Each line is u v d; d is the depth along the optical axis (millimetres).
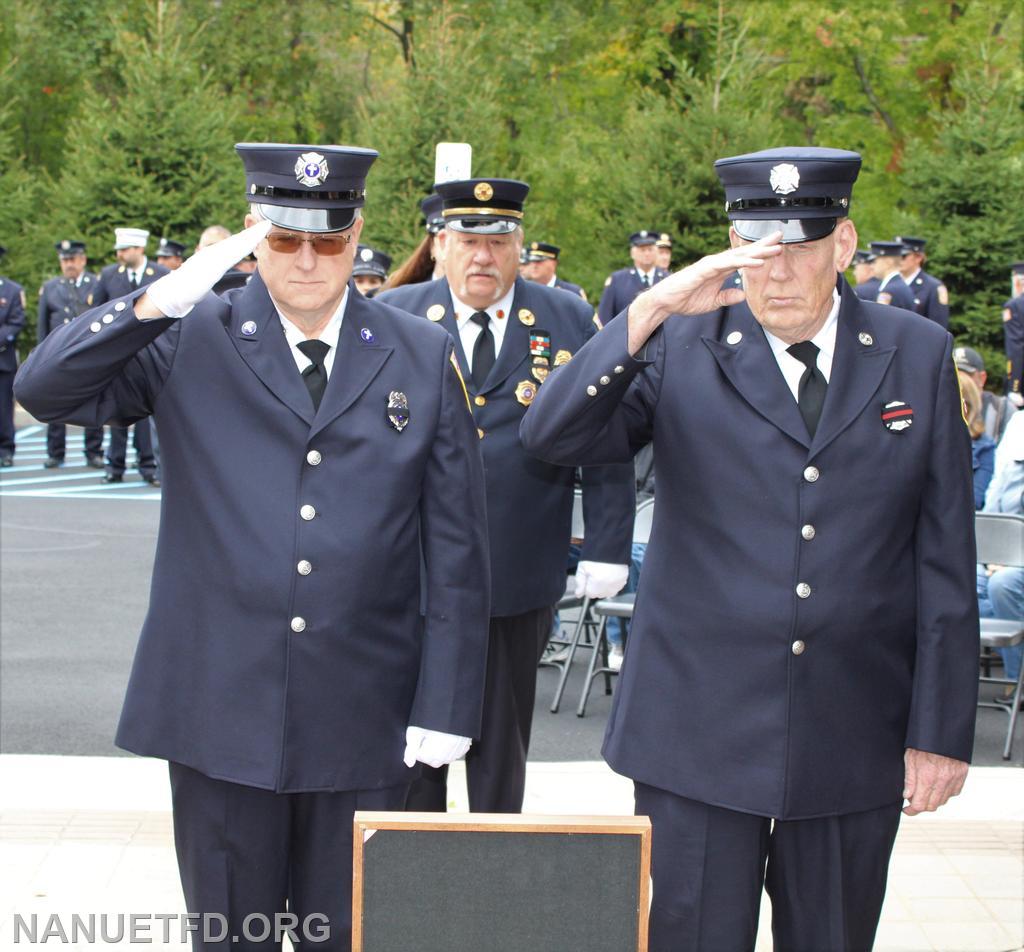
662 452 2949
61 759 5273
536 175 25359
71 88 29562
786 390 2855
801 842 2914
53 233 21016
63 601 8266
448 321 4398
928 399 2893
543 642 4461
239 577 2781
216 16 29719
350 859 2893
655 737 2924
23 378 2701
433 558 2949
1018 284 14289
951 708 2854
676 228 19578
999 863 4488
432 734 2900
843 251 2920
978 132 19172
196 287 2641
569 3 27016
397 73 25594
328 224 2746
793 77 24688
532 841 2289
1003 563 6172
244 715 2783
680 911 2914
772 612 2809
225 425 2828
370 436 2850
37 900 4043
